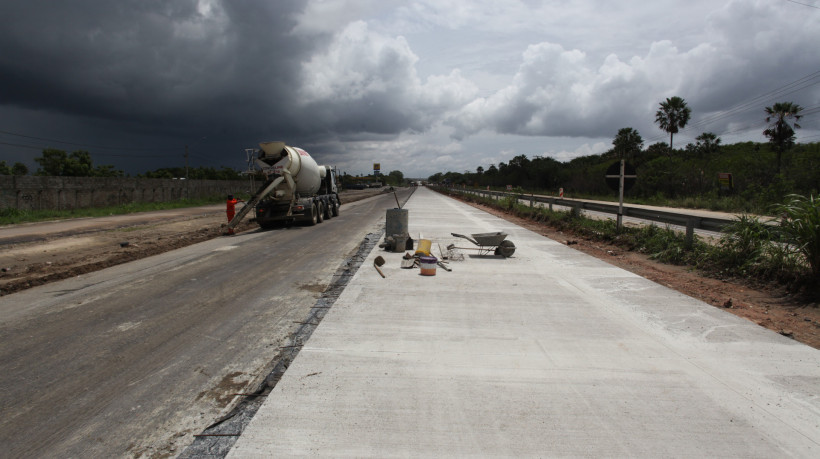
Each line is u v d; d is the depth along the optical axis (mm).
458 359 4094
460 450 2766
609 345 4426
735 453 2748
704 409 3248
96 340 4836
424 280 7223
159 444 2947
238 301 6375
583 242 12203
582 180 54969
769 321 5262
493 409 3238
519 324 5055
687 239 9383
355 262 9117
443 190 70375
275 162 16672
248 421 3193
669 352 4250
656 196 37812
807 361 4051
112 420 3244
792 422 3074
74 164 44344
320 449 2770
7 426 3154
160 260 9734
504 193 35406
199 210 27828
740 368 3908
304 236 14133
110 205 27906
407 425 3033
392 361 4051
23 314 5766
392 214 10508
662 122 46375
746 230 7812
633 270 8344
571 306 5750
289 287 7211
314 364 3986
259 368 4117
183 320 5520
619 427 3018
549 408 3252
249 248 11492
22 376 3953
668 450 2771
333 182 22734
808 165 25562
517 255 9633
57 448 2904
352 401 3346
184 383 3828
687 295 6352
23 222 18875
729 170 33375
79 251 11359
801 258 6633
